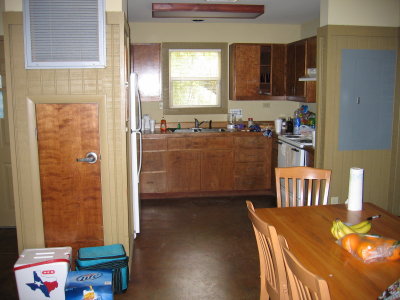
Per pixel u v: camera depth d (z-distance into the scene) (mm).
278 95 5473
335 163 4000
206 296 2760
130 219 3418
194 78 5699
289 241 1926
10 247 3672
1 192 4211
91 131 2928
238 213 4637
